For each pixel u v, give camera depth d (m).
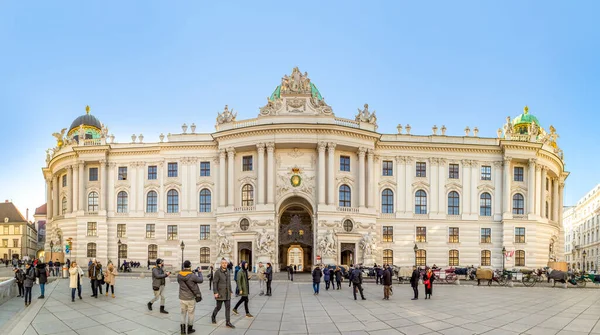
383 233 69.06
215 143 69.81
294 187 65.25
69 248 65.75
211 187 69.94
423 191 70.62
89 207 73.38
